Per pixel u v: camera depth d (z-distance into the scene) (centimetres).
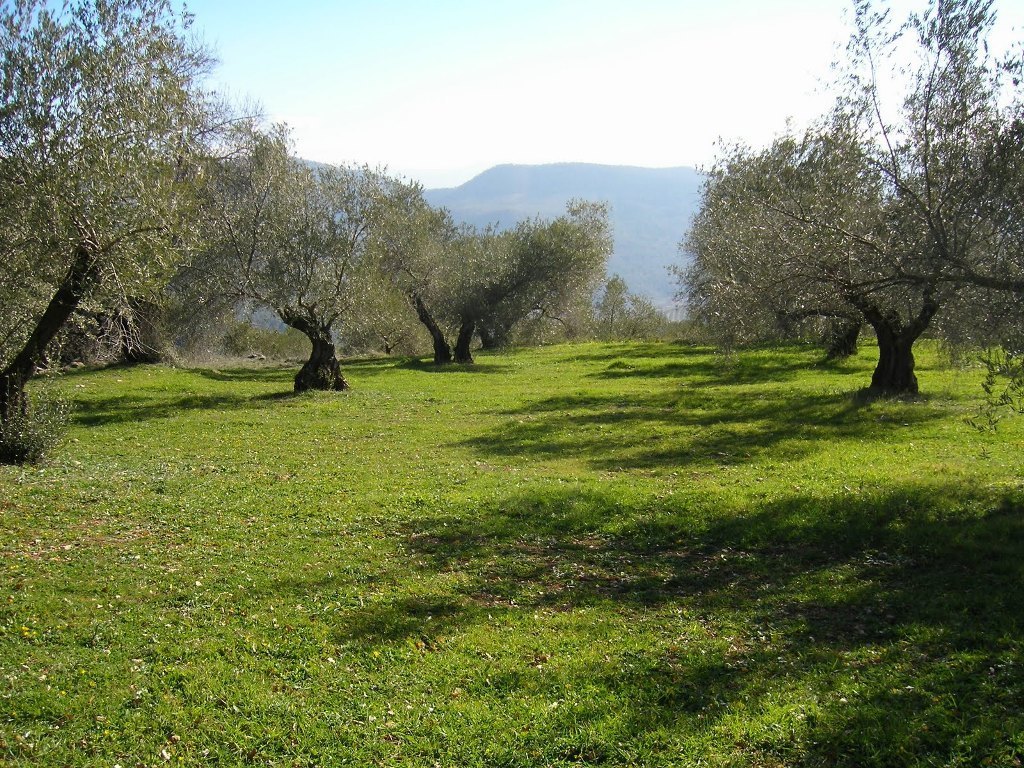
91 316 2112
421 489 1474
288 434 2191
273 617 834
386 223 3200
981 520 1077
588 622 831
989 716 592
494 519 1243
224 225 2750
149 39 1529
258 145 2836
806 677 682
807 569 988
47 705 631
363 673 704
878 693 642
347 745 588
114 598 879
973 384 2684
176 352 3869
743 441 1912
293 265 2891
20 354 1599
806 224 1338
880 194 1225
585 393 3047
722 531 1139
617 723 608
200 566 1001
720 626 818
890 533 1068
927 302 1238
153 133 1500
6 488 1362
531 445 1992
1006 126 1022
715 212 2686
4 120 1315
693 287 3306
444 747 584
